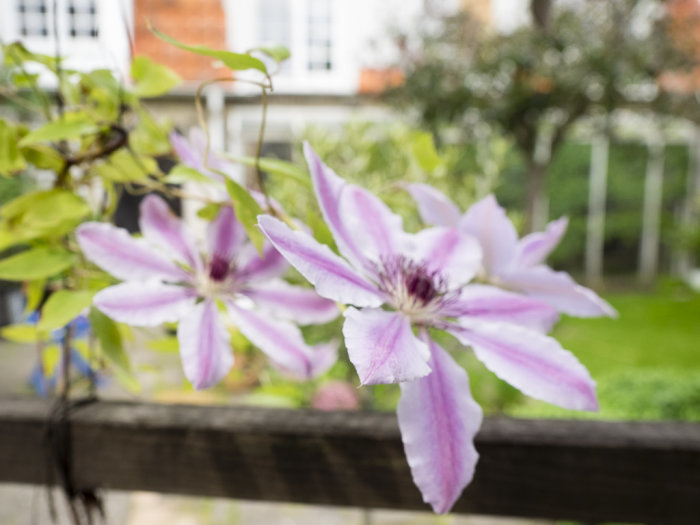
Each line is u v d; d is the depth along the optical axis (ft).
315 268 0.97
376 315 1.01
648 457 1.38
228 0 12.81
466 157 8.63
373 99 14.65
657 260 22.50
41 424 1.48
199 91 1.20
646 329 14.34
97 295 1.21
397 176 3.97
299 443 1.43
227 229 1.35
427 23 14.20
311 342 3.71
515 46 13.50
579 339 13.35
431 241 1.24
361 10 14.93
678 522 1.39
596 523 1.41
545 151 16.96
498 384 6.90
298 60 14.75
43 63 1.40
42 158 1.38
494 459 1.40
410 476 1.42
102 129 1.42
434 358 1.07
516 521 4.81
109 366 1.53
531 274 1.30
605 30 13.55
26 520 3.43
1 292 2.46
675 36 13.98
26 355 7.95
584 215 22.17
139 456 1.46
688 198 21.62
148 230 1.35
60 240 1.40
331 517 5.40
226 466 1.45
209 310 1.26
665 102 14.70
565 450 1.39
